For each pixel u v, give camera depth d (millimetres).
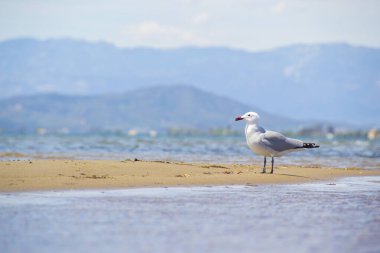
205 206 16484
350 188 20875
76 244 12289
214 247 12219
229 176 22969
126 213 15320
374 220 14891
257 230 13664
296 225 14219
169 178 21828
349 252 12031
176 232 13375
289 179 23031
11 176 20703
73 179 20609
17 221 14188
